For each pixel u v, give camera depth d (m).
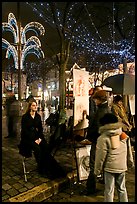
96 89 4.75
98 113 4.35
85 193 4.70
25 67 33.66
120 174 3.77
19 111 9.53
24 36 12.53
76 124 4.75
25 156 5.09
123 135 3.74
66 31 9.38
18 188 4.62
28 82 37.84
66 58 9.22
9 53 14.02
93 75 22.02
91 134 4.43
